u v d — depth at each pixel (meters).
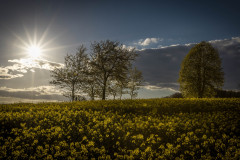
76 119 11.99
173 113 13.90
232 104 16.66
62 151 7.11
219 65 28.97
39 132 8.95
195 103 17.11
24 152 7.37
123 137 8.76
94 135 8.79
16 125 10.47
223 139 8.26
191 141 8.25
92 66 29.09
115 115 13.26
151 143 8.19
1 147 7.19
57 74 28.58
